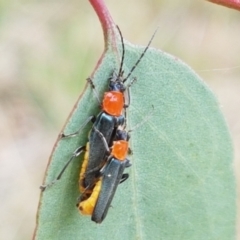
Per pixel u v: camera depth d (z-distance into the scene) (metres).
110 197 0.14
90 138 0.14
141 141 0.14
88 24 0.29
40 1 0.29
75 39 0.29
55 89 0.29
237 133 0.28
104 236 0.14
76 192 0.14
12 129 0.28
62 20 0.29
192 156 0.14
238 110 0.29
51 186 0.14
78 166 0.14
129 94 0.14
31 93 0.29
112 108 0.14
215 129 0.14
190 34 0.30
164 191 0.15
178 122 0.14
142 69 0.14
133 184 0.14
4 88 0.29
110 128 0.14
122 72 0.14
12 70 0.29
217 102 0.14
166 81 0.14
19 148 0.28
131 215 0.15
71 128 0.14
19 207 0.27
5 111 0.29
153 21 0.30
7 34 0.28
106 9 0.14
